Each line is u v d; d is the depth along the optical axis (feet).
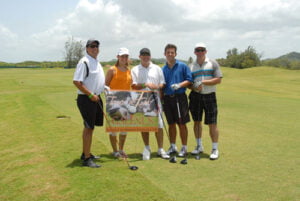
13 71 172.65
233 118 29.63
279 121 27.99
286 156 17.10
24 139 21.25
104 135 22.52
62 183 13.17
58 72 159.22
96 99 15.44
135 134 23.21
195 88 17.79
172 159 16.14
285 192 12.19
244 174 14.25
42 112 32.45
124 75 17.54
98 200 11.47
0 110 35.68
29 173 14.55
